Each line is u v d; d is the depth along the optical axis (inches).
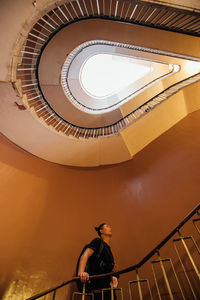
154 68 261.3
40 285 115.4
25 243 130.2
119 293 114.9
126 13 130.3
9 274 115.3
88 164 192.4
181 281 105.6
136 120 180.4
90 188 176.4
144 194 160.4
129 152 187.9
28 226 138.3
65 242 138.2
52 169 179.3
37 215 146.0
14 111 143.6
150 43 164.7
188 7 103.8
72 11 148.7
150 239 131.6
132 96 252.4
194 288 100.0
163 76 242.8
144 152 191.3
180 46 164.6
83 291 73.0
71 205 161.2
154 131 190.2
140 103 238.7
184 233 122.4
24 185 155.3
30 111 143.9
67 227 146.9
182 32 130.3
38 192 158.2
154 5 104.6
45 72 189.9
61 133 166.1
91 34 165.2
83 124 237.3
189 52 169.5
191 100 186.1
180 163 160.6
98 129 224.8
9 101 136.1
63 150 176.6
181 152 167.3
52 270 123.0
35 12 108.1
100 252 84.9
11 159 159.9
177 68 222.7
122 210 157.1
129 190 169.8
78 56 225.9
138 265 88.0
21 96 133.2
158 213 142.4
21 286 112.7
